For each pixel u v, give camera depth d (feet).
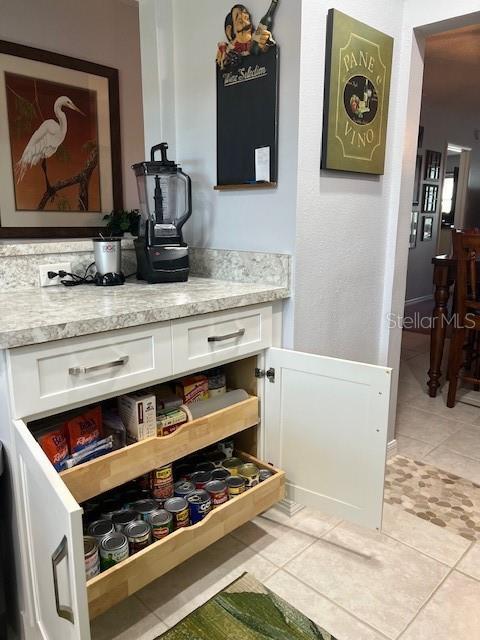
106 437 4.36
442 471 7.09
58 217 8.56
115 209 9.29
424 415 9.15
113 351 3.98
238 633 4.30
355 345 6.60
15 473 3.60
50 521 2.89
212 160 6.11
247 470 5.41
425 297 20.72
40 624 3.67
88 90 8.85
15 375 3.41
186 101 6.30
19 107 8.05
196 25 5.97
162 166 5.78
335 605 4.61
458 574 5.02
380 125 6.11
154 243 5.74
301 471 5.46
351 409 4.87
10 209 8.00
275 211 5.46
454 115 19.45
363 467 4.89
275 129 5.24
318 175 5.43
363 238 6.34
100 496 5.04
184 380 5.20
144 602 4.67
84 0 8.61
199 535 4.54
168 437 4.58
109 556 4.00
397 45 6.20
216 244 6.27
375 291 6.79
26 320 3.64
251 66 5.34
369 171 6.10
